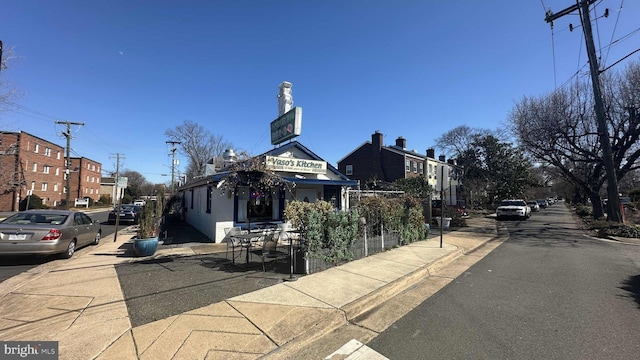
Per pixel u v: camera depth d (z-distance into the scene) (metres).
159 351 3.51
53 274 6.83
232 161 13.47
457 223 19.11
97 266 7.63
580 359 3.42
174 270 7.21
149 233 9.20
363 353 3.65
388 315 4.82
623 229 13.86
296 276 6.65
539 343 3.80
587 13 15.62
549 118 18.42
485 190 38.72
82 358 3.36
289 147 14.27
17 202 35.41
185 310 4.71
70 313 4.58
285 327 4.15
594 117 18.02
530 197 55.47
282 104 15.52
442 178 10.66
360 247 8.52
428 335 4.09
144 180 96.38
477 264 8.47
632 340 3.86
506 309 4.99
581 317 4.62
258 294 5.45
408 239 11.09
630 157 17.92
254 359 3.43
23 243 7.72
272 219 12.98
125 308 4.78
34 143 39.44
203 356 3.43
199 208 16.03
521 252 10.38
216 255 9.09
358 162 35.28
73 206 48.31
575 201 50.50
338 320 4.52
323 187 14.81
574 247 11.41
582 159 18.88
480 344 3.80
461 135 41.16
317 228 7.14
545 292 5.88
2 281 6.30
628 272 7.46
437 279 6.90
